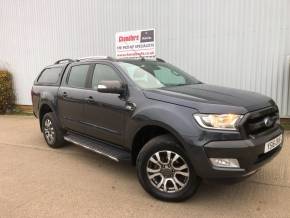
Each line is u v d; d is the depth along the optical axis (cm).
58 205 402
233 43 807
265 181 463
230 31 805
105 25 1002
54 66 685
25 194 437
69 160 586
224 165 354
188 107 379
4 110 1245
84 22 1046
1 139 781
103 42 1018
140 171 412
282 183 455
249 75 798
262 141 369
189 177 379
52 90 641
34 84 734
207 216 367
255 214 370
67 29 1091
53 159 595
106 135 493
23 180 489
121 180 483
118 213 379
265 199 408
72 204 404
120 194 432
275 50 763
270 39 764
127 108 443
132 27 950
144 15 923
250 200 405
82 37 1060
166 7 884
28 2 1170
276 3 746
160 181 404
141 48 941
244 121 358
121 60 524
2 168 550
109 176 500
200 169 362
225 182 360
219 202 400
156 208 388
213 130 356
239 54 803
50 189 453
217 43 827
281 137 419
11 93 1263
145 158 406
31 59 1210
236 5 789
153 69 516
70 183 474
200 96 398
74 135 604
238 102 381
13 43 1246
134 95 441
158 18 901
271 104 421
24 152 651
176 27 877
